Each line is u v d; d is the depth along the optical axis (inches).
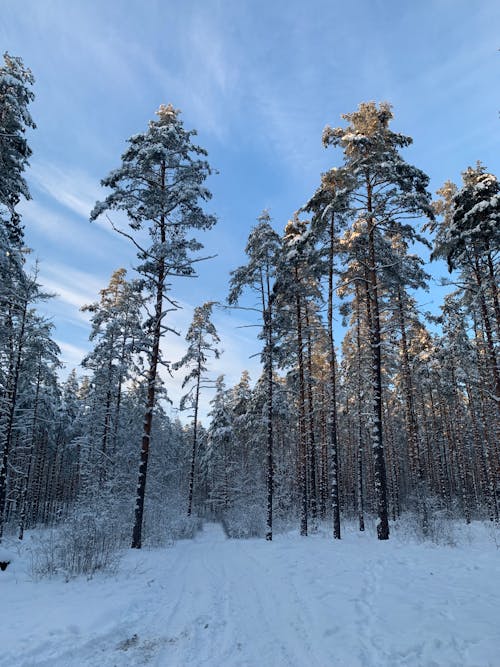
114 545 486.9
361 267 735.7
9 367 744.3
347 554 433.1
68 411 1616.6
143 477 591.5
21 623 234.5
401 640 191.5
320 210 703.1
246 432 1497.3
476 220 657.6
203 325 1337.4
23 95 633.0
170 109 691.4
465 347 888.3
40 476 1408.7
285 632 217.5
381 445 572.1
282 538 705.0
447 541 491.2
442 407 1248.2
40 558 438.0
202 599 294.4
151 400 633.0
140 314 939.3
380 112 628.7
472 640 186.5
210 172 668.1
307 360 908.6
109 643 211.2
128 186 647.8
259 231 825.5
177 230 689.0
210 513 1731.1
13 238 650.8
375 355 608.4
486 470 1055.6
